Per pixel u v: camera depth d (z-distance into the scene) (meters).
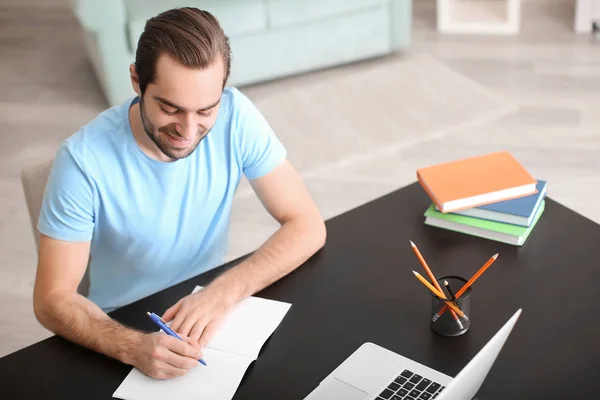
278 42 3.64
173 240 1.62
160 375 1.24
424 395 1.17
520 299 1.35
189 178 1.56
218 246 1.71
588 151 3.00
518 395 1.16
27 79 3.98
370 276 1.44
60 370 1.27
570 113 3.29
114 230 1.55
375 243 1.53
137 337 1.29
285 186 1.62
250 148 1.58
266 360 1.27
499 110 3.35
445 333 1.28
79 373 1.26
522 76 3.63
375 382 1.20
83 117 3.57
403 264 1.46
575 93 3.44
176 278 1.70
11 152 3.32
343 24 3.72
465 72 3.72
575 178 2.84
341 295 1.40
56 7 4.94
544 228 1.53
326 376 1.22
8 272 2.58
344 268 1.47
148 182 1.52
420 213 1.61
